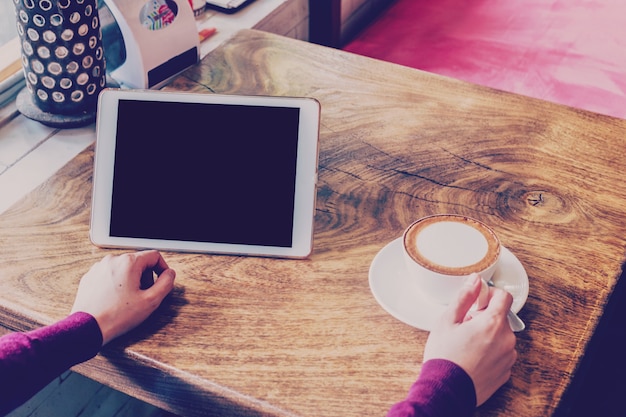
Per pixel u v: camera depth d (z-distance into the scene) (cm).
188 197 110
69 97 141
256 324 96
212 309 99
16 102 148
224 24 193
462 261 96
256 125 110
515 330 93
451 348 86
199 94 111
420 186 119
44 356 89
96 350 93
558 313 97
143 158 111
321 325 96
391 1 274
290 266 106
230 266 106
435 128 131
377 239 110
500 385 87
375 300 100
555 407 86
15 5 130
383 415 84
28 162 140
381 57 207
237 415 89
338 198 117
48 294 102
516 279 100
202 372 90
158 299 98
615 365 183
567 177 120
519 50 206
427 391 83
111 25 146
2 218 115
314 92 141
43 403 149
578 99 188
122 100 111
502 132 130
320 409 85
